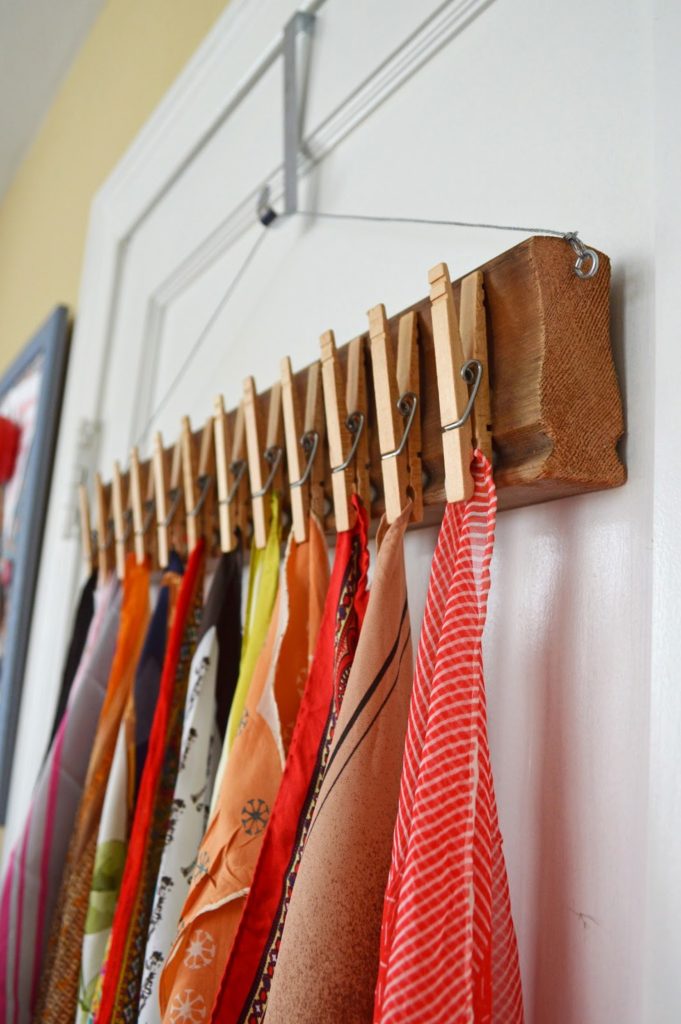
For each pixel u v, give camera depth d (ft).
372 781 1.12
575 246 1.11
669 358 1.05
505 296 1.12
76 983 1.87
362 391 1.40
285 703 1.44
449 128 1.66
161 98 3.31
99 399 3.36
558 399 1.06
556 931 1.10
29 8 4.33
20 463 4.11
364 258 1.87
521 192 1.44
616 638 1.09
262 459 1.68
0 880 3.38
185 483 1.95
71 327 3.99
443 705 1.01
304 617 1.50
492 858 1.01
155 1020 1.45
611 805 1.07
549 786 1.15
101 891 1.83
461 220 1.58
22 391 4.31
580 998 1.05
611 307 1.18
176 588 2.09
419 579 1.51
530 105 1.46
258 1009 1.19
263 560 1.60
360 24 1.98
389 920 1.00
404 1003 0.91
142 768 1.93
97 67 4.29
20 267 5.41
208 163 2.76
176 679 1.79
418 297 1.67
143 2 3.71
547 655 1.19
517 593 1.26
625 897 1.03
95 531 3.21
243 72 2.52
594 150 1.29
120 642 2.17
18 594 3.68
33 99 5.12
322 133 2.09
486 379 1.12
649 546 1.07
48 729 3.19
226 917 1.33
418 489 1.24
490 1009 0.94
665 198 1.10
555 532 1.21
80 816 1.99
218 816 1.39
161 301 3.07
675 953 0.91
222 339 2.55
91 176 4.10
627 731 1.06
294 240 2.19
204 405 2.60
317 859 1.10
